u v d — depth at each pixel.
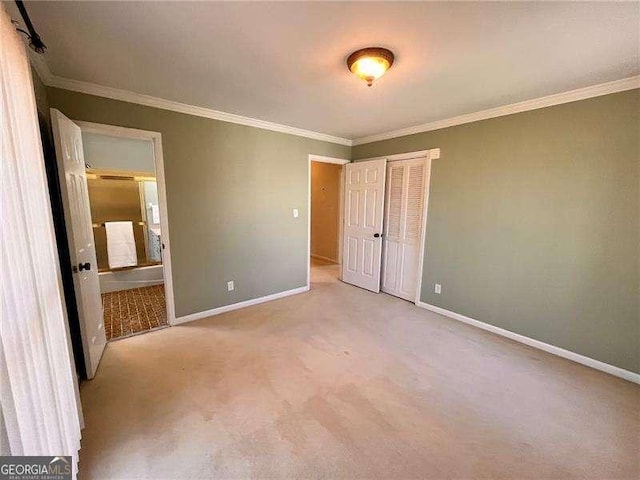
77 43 1.64
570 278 2.38
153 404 1.81
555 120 2.37
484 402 1.87
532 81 2.10
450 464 1.43
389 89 2.29
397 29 1.50
